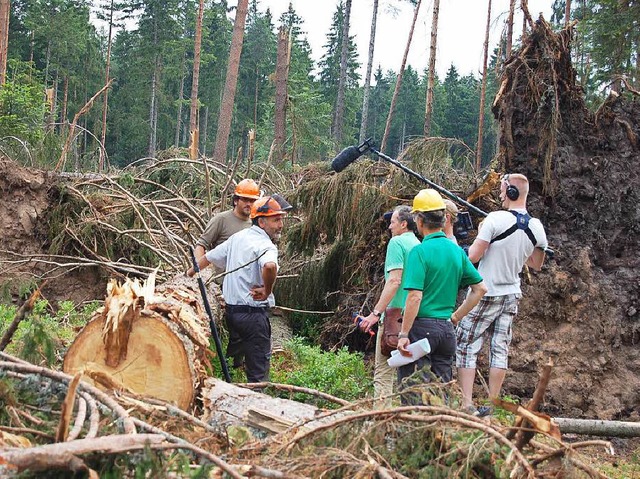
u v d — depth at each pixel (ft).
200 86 156.15
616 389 21.11
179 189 33.47
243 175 34.37
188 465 8.10
